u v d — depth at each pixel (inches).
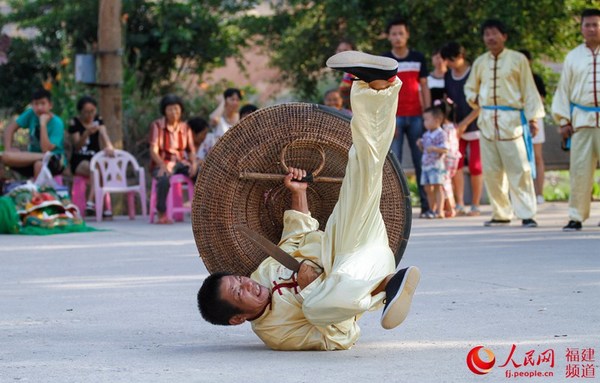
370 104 264.2
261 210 310.3
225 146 305.3
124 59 1043.3
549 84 1033.5
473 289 385.7
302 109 302.5
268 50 1139.9
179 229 698.8
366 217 272.7
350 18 1005.2
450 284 399.5
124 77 1034.1
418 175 756.0
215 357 271.6
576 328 303.6
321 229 314.5
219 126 784.9
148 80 1169.4
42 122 758.5
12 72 1174.3
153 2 1147.9
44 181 719.1
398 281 254.5
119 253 543.2
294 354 274.8
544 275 419.2
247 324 328.8
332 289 258.5
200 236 307.7
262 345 291.9
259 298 273.9
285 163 305.7
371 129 266.2
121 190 799.7
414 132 749.9
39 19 1154.0
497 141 634.2
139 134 991.0
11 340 303.0
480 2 978.7
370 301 257.9
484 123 637.9
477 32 986.7
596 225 640.4
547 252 498.6
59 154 772.0
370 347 283.3
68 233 677.3
